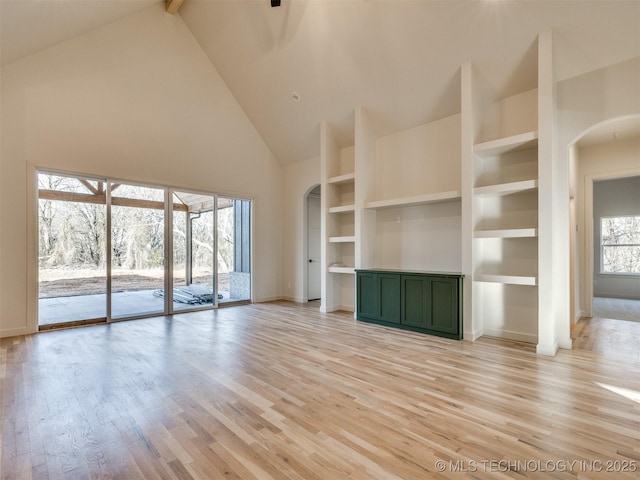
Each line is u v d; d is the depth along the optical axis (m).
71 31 4.29
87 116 4.60
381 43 4.18
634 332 4.23
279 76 5.37
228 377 2.77
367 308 4.84
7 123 4.04
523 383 2.62
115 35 4.84
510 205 3.97
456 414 2.14
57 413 2.17
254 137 6.64
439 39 3.82
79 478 1.55
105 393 2.47
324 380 2.70
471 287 3.87
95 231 4.77
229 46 5.40
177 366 3.03
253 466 1.63
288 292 7.09
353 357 3.27
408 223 5.05
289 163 7.01
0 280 4.00
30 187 4.18
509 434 1.90
